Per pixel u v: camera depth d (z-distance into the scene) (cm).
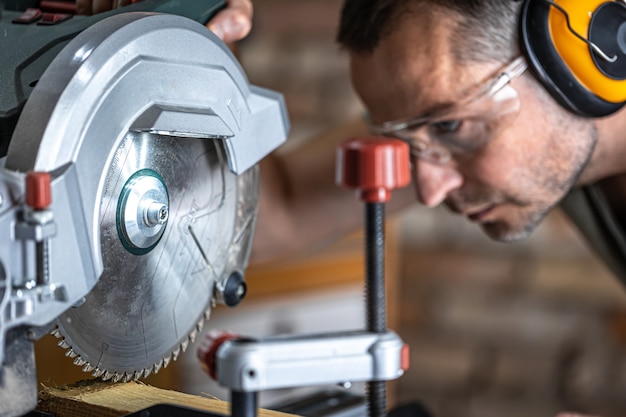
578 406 299
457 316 324
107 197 76
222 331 67
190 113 78
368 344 65
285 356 62
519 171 121
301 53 307
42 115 67
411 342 326
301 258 208
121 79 71
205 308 92
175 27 77
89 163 69
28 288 64
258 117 88
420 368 320
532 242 316
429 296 329
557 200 126
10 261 63
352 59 121
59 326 71
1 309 62
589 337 305
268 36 308
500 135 117
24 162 66
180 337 89
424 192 124
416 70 115
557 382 304
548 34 109
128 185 78
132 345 82
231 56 84
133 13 77
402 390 318
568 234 311
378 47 117
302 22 306
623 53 110
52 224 64
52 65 70
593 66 109
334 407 106
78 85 69
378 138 71
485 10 112
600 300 307
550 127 118
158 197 82
